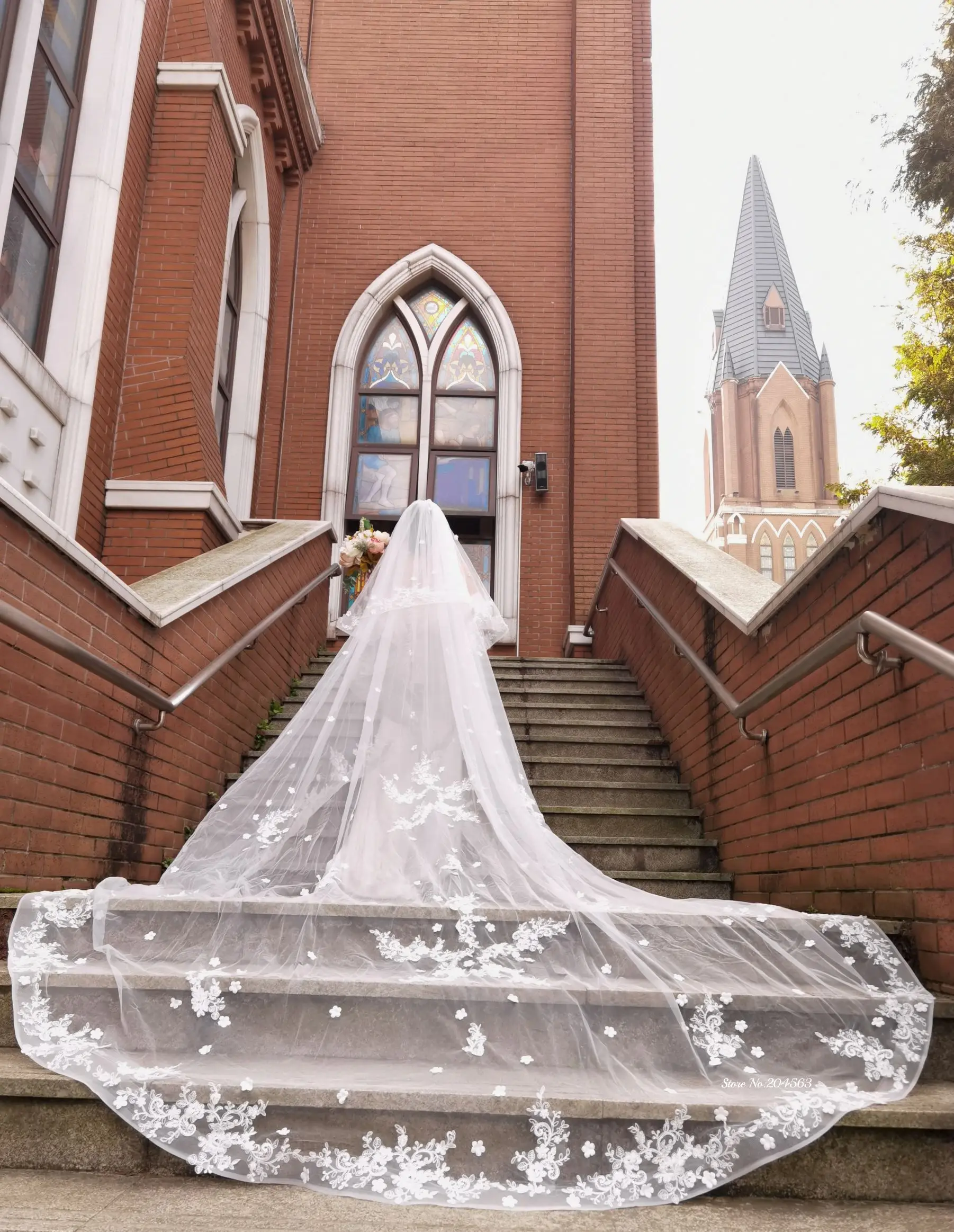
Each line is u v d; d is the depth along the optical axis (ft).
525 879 11.14
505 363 36.42
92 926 10.23
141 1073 8.34
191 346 24.22
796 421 280.72
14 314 19.57
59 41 21.29
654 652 22.76
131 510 22.98
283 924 10.37
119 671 12.81
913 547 10.46
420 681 12.59
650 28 39.55
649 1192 7.76
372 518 35.94
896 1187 7.95
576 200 37.76
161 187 25.11
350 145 38.47
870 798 11.28
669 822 17.75
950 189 52.75
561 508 35.55
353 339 36.45
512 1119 8.16
